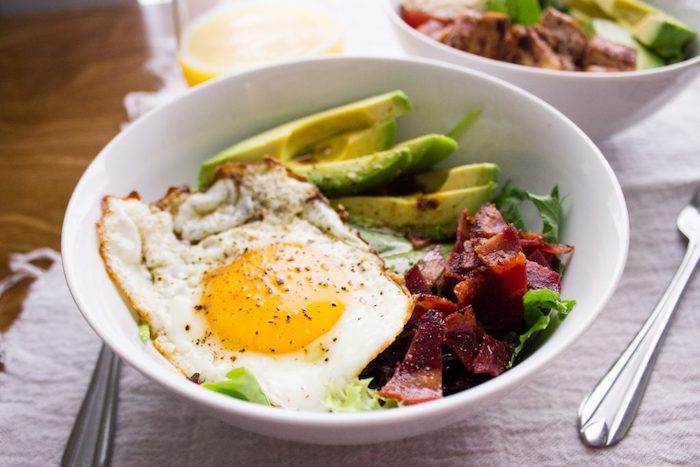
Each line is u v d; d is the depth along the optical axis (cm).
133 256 30
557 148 31
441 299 29
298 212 32
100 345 32
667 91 35
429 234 33
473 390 24
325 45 41
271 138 34
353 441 26
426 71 34
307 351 29
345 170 33
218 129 34
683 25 38
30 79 43
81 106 41
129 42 46
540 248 30
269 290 30
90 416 29
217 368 29
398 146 34
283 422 24
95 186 30
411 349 27
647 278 32
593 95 34
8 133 40
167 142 33
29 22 48
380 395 26
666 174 36
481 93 33
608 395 29
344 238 31
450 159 35
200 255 31
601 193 29
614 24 40
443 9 41
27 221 36
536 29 39
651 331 30
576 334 25
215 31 42
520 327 29
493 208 31
